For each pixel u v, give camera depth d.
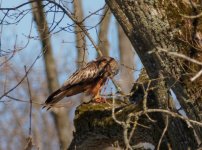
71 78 15.27
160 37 10.72
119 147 13.44
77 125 13.73
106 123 13.15
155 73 11.15
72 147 13.94
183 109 10.94
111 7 11.65
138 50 11.30
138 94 13.17
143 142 13.05
